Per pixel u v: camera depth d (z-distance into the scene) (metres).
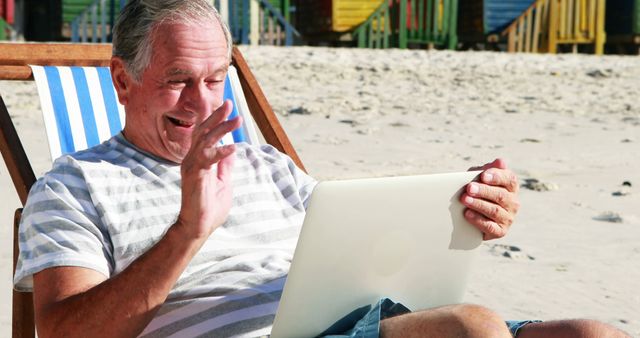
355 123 10.18
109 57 3.48
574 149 8.88
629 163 8.08
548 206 6.21
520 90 14.64
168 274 2.12
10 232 5.07
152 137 2.49
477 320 2.04
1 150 2.93
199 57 2.43
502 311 4.12
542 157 8.33
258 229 2.59
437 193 2.33
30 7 25.30
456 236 2.43
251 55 17.25
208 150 2.08
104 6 20.41
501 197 2.43
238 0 21.09
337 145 8.61
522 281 4.57
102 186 2.40
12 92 11.52
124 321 2.12
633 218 5.94
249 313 2.41
